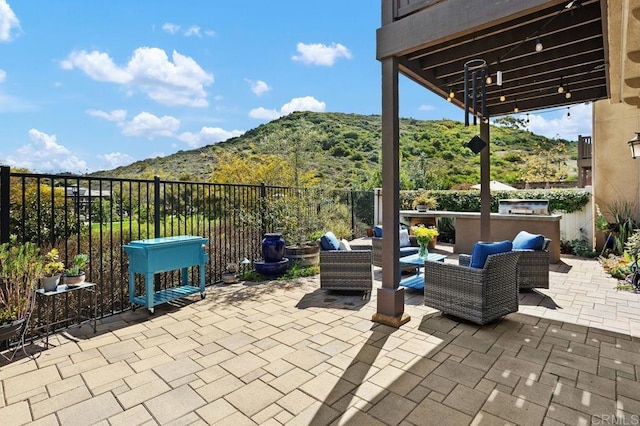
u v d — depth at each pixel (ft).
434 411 7.47
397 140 12.37
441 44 12.95
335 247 16.61
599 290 16.74
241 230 21.18
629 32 10.18
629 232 22.86
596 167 25.31
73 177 12.51
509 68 15.07
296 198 23.32
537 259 16.12
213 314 13.53
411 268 20.75
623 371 9.07
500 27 11.64
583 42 13.32
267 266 19.15
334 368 9.30
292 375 8.96
